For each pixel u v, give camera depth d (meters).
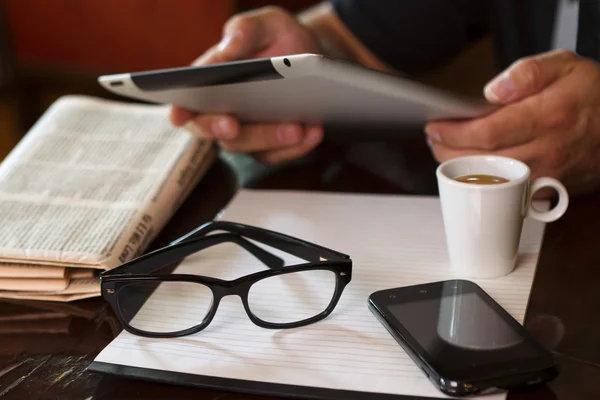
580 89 0.67
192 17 1.93
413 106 0.64
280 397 0.45
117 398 0.46
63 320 0.55
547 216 0.60
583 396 0.44
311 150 0.92
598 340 0.49
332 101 0.65
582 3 0.92
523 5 1.10
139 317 0.54
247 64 0.56
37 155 0.81
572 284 0.57
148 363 0.48
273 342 0.50
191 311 0.54
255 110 0.74
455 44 1.19
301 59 0.53
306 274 0.59
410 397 0.43
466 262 0.58
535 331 0.51
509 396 0.44
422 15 1.13
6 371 0.49
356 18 1.12
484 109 0.67
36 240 0.61
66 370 0.49
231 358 0.48
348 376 0.46
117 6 2.00
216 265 0.61
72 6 2.06
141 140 0.84
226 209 0.74
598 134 0.69
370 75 0.56
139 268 0.57
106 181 0.74
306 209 0.73
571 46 0.99
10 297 0.59
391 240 0.65
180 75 0.62
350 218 0.71
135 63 2.07
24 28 2.15
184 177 0.76
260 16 0.87
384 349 0.48
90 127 0.88
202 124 0.80
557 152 0.69
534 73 0.66
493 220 0.55
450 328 0.48
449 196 0.56
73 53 2.13
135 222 0.65
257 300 0.55
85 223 0.65
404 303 0.52
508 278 0.57
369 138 0.94
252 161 0.89
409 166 0.84
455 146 0.71
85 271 0.59
